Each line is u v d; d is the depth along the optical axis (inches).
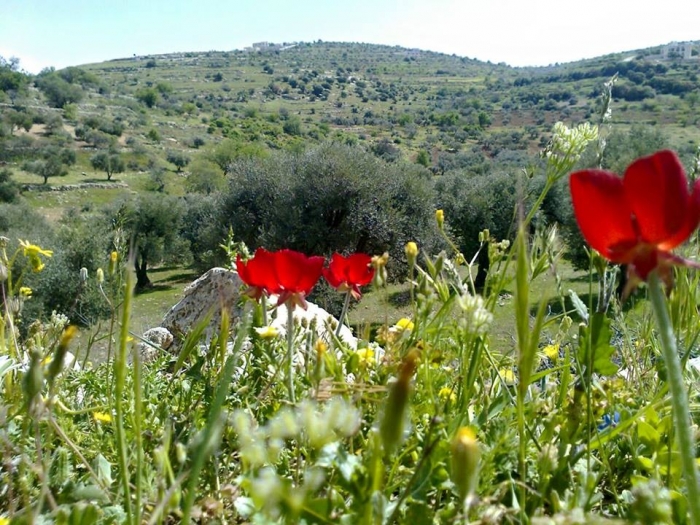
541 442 52.0
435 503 49.4
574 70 6028.5
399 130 4411.9
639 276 31.8
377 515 32.3
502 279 58.0
